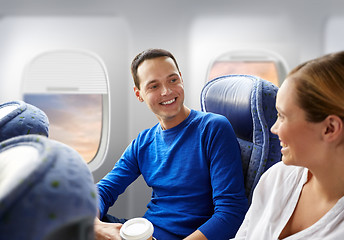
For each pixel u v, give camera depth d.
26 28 1.89
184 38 1.91
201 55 1.92
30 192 0.27
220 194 1.09
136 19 1.89
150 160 1.33
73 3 1.84
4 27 1.87
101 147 2.06
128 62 1.93
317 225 0.60
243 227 0.81
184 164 1.21
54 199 0.28
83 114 2.03
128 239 0.86
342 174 0.58
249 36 1.93
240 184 1.11
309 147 0.58
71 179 0.30
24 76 1.93
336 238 0.56
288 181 0.73
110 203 1.36
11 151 0.40
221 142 1.15
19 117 0.80
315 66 0.56
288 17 1.91
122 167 1.41
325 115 0.54
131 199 2.11
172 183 1.21
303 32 1.93
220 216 1.03
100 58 1.93
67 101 2.00
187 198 1.18
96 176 2.03
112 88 1.95
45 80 1.94
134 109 1.97
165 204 1.24
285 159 0.62
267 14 1.91
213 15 1.90
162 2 1.88
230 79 1.40
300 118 0.57
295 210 0.69
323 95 0.54
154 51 1.26
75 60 1.94
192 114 1.28
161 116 1.25
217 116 1.22
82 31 1.91
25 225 0.26
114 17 1.89
